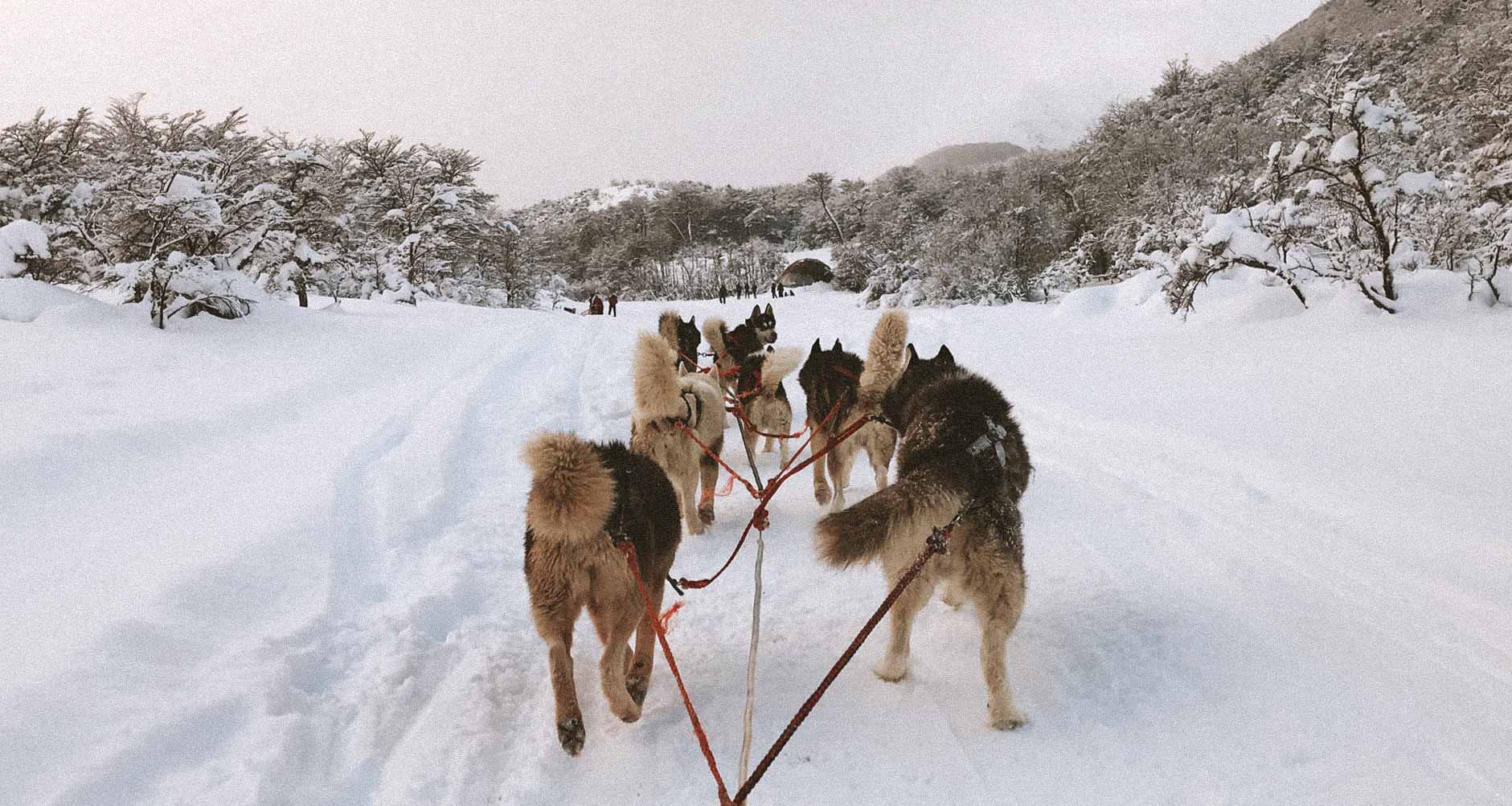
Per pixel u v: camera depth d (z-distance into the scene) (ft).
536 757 12.27
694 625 16.93
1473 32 89.04
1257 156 120.47
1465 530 17.30
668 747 12.60
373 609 16.83
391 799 11.16
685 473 21.72
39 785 10.08
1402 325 35.68
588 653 15.75
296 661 14.07
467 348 56.34
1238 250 44.29
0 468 21.81
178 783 10.73
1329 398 28.19
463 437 30.94
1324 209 45.34
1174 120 167.73
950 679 14.25
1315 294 43.09
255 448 27.37
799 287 238.48
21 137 62.85
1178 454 25.34
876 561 14.30
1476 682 12.75
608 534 12.30
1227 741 12.03
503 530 21.91
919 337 57.93
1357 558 17.17
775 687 14.32
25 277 47.14
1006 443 14.70
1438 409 25.07
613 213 462.19
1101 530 20.65
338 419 32.22
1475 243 42.73
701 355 46.55
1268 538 18.83
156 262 45.78
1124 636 15.23
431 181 151.12
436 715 13.20
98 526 19.43
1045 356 45.01
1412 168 47.39
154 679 12.91
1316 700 12.77
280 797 10.76
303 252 70.49
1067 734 12.50
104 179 63.52
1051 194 181.68
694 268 349.20
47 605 14.98
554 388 41.63
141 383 34.73
